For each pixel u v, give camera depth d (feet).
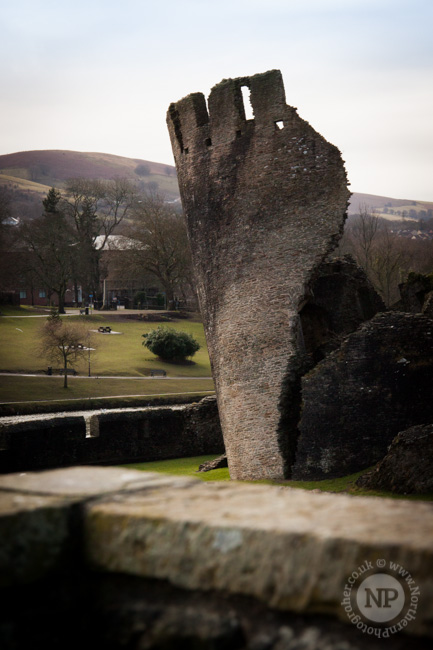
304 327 91.40
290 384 76.07
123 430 113.80
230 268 81.35
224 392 81.97
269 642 10.25
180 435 119.34
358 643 9.68
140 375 209.46
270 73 79.82
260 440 77.36
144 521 11.34
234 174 81.92
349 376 71.20
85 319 288.92
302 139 78.38
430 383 68.85
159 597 11.30
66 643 11.53
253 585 10.41
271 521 10.66
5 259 299.58
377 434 70.03
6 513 11.16
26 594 11.37
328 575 9.80
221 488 12.90
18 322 270.26
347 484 65.98
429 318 69.82
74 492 12.53
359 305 90.94
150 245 302.04
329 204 76.89
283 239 78.07
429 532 9.83
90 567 11.84
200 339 276.41
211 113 83.97
